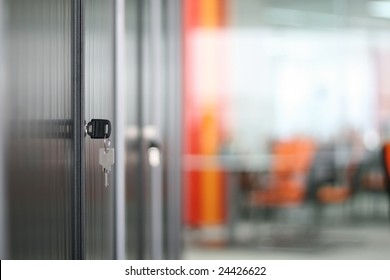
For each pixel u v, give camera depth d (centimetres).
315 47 934
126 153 418
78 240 286
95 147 325
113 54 382
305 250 761
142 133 479
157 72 504
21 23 239
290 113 922
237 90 903
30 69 244
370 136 928
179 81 560
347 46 940
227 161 864
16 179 242
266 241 825
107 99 365
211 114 884
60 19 265
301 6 933
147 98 489
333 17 938
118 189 389
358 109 934
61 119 269
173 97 556
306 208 891
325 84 932
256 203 808
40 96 251
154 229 504
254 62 911
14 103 237
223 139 884
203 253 746
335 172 905
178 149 558
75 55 277
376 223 914
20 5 238
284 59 925
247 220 870
